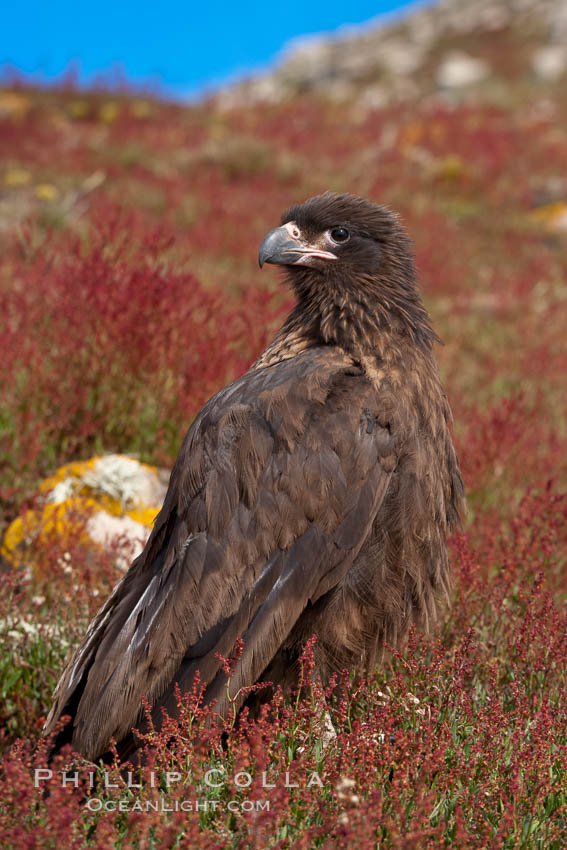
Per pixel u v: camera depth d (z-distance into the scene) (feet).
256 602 22.15
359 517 22.95
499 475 39.29
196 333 39.19
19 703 26.05
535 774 19.39
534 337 63.16
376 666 24.76
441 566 25.36
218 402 24.84
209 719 20.84
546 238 92.89
